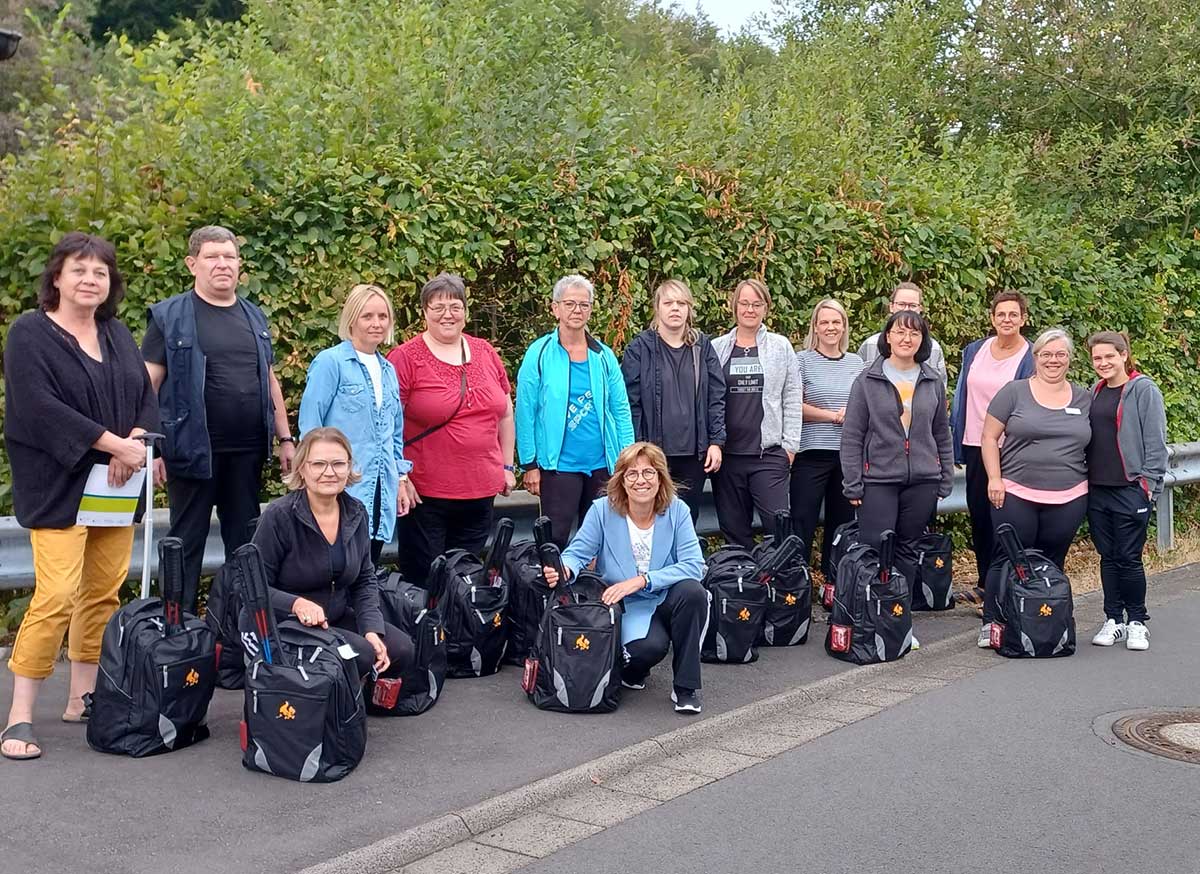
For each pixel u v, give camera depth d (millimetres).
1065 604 7570
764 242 9250
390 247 7582
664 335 7793
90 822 4504
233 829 4488
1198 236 13742
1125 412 7789
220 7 28531
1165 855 4477
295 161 7324
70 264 5227
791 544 7359
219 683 6285
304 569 5582
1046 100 16484
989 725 6148
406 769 5203
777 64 17953
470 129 8453
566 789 5117
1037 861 4414
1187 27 15227
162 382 6078
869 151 11891
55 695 6066
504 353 8453
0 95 20047
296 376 7320
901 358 7879
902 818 4836
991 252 11008
